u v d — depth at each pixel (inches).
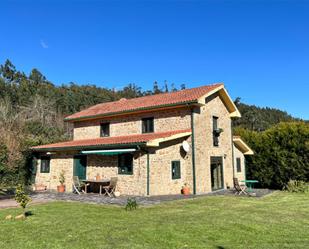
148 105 1002.7
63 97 3196.4
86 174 989.8
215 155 1034.1
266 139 1134.4
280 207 633.0
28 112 2171.5
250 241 382.3
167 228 432.8
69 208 615.2
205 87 1075.3
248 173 1197.1
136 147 823.1
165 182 871.7
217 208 611.2
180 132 896.9
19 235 402.3
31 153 1145.4
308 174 1010.7
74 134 1224.8
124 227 440.1
